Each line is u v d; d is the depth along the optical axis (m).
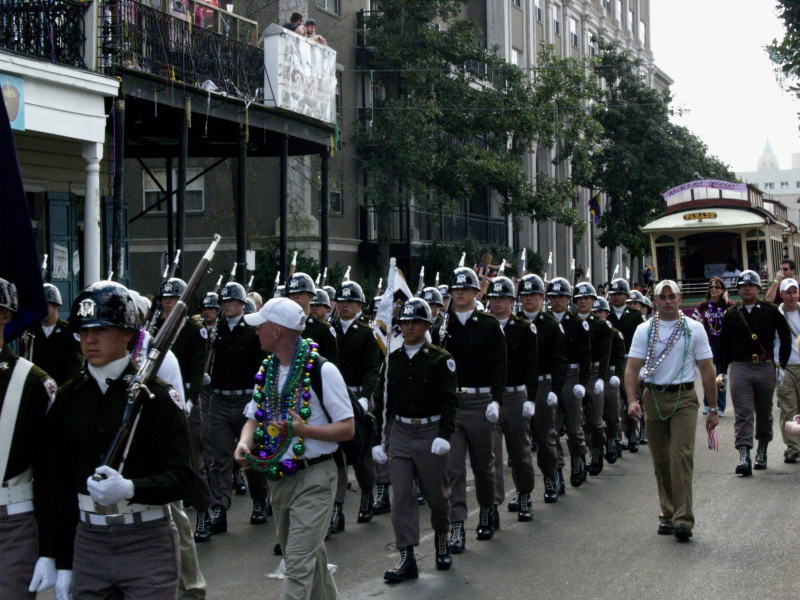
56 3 13.23
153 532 4.34
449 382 7.24
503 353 8.23
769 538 7.96
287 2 24.56
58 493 4.36
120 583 4.30
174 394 4.40
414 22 27.02
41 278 4.64
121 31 13.92
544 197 30.42
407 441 7.32
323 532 5.58
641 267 54.59
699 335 8.27
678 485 8.05
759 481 10.43
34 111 12.82
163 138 18.16
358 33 28.11
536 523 8.98
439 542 7.46
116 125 14.02
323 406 5.66
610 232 39.00
